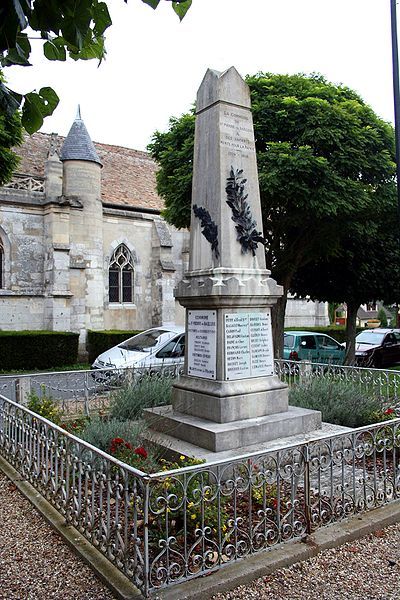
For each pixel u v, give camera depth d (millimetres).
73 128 21734
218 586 3531
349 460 6348
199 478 4289
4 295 19516
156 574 3477
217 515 3934
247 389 6312
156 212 24203
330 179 11930
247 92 6879
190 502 3947
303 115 12445
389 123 13891
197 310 6699
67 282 20328
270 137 12773
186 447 5871
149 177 26828
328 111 12266
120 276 23250
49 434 5199
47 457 5172
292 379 10312
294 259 14953
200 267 6766
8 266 19797
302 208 12539
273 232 14555
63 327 20156
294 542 4164
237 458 3902
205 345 6527
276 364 10867
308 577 3779
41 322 20438
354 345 17297
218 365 6270
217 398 6094
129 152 28172
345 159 12344
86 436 5895
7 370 17547
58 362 18734
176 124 14469
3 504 5246
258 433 6027
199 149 6934
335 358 17625
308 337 17656
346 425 7504
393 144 13656
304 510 4363
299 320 31359
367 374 9523
